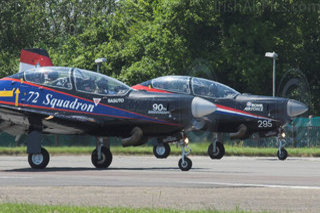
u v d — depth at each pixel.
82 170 33.28
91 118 35.16
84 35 107.25
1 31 107.25
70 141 65.44
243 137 47.69
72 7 141.12
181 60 91.62
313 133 63.12
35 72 36.59
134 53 98.38
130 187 22.91
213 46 96.31
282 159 48.84
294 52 97.00
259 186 23.31
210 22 91.94
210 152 47.28
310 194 20.91
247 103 47.47
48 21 138.25
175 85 44.47
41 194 20.81
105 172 31.38
